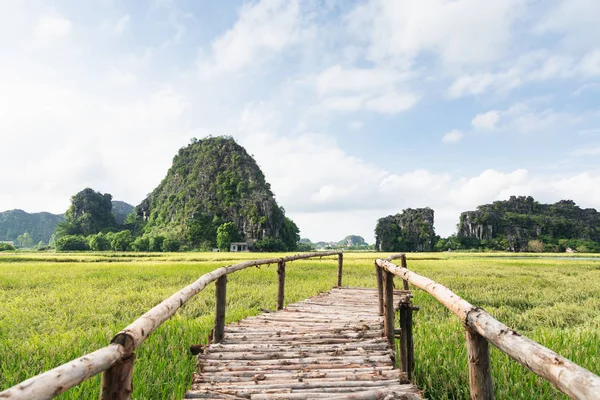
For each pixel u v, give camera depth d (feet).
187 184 515.91
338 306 23.91
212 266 86.89
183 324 26.08
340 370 12.47
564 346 19.89
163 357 18.49
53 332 25.93
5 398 3.84
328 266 87.30
